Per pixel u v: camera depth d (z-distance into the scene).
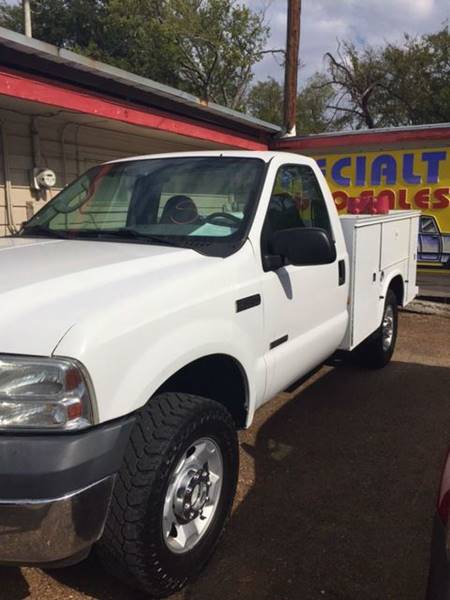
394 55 31.47
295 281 3.59
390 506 3.44
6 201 7.58
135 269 2.70
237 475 2.99
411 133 9.88
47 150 8.11
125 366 2.26
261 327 3.24
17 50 6.07
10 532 2.04
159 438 2.42
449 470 2.14
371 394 5.33
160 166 3.92
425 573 2.84
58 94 6.54
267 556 2.96
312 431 4.50
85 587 2.70
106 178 4.04
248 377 3.11
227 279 2.96
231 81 27.77
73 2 27.11
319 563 2.91
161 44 25.53
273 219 3.59
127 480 2.33
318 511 3.37
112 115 7.40
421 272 10.17
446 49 30.73
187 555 2.62
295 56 13.62
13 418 2.05
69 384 2.07
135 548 2.34
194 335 2.63
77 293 2.36
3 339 2.09
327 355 4.34
